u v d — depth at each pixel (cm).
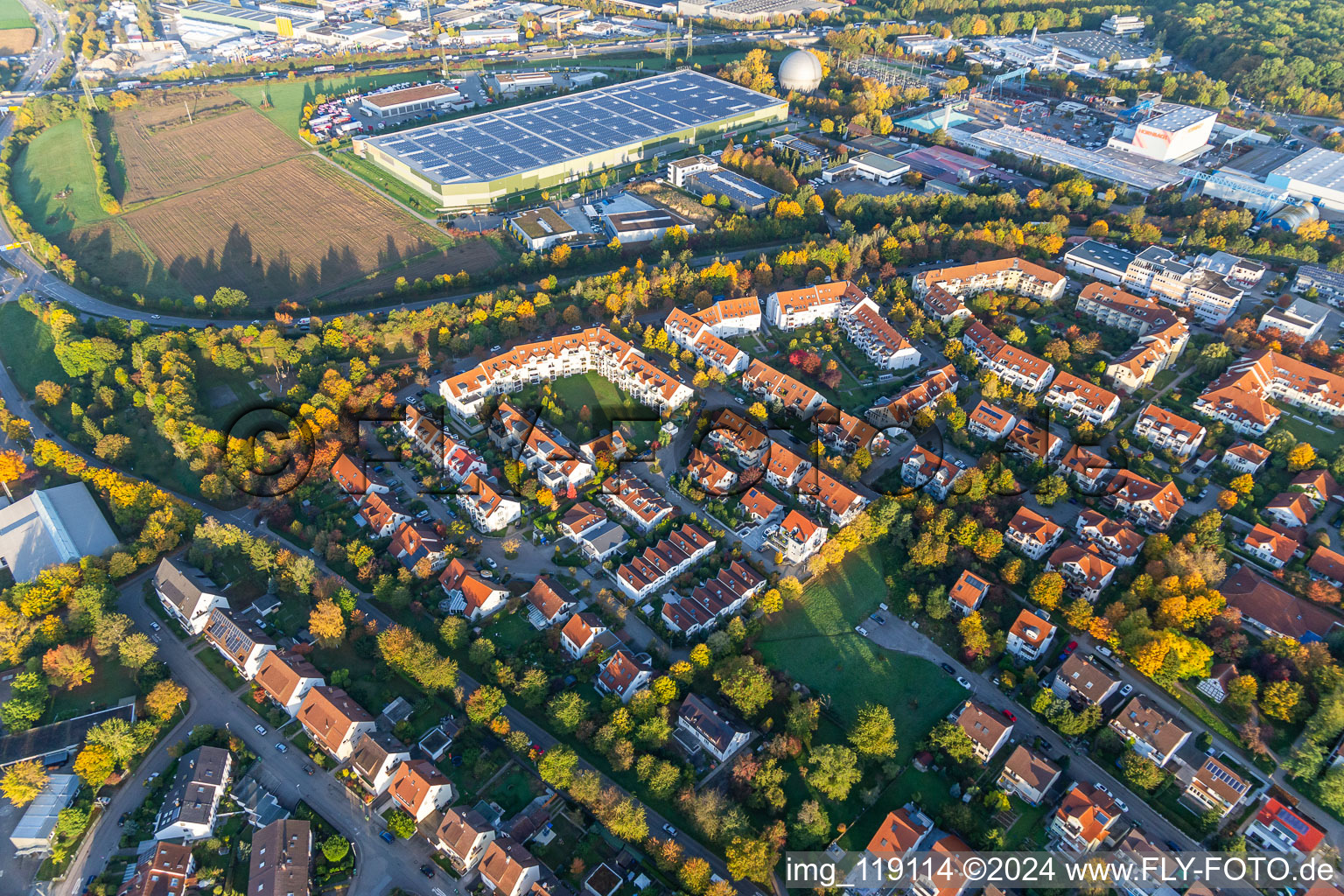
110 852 16625
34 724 18825
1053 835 16738
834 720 19025
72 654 19462
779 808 17038
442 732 18600
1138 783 17325
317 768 18238
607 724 18425
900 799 17562
